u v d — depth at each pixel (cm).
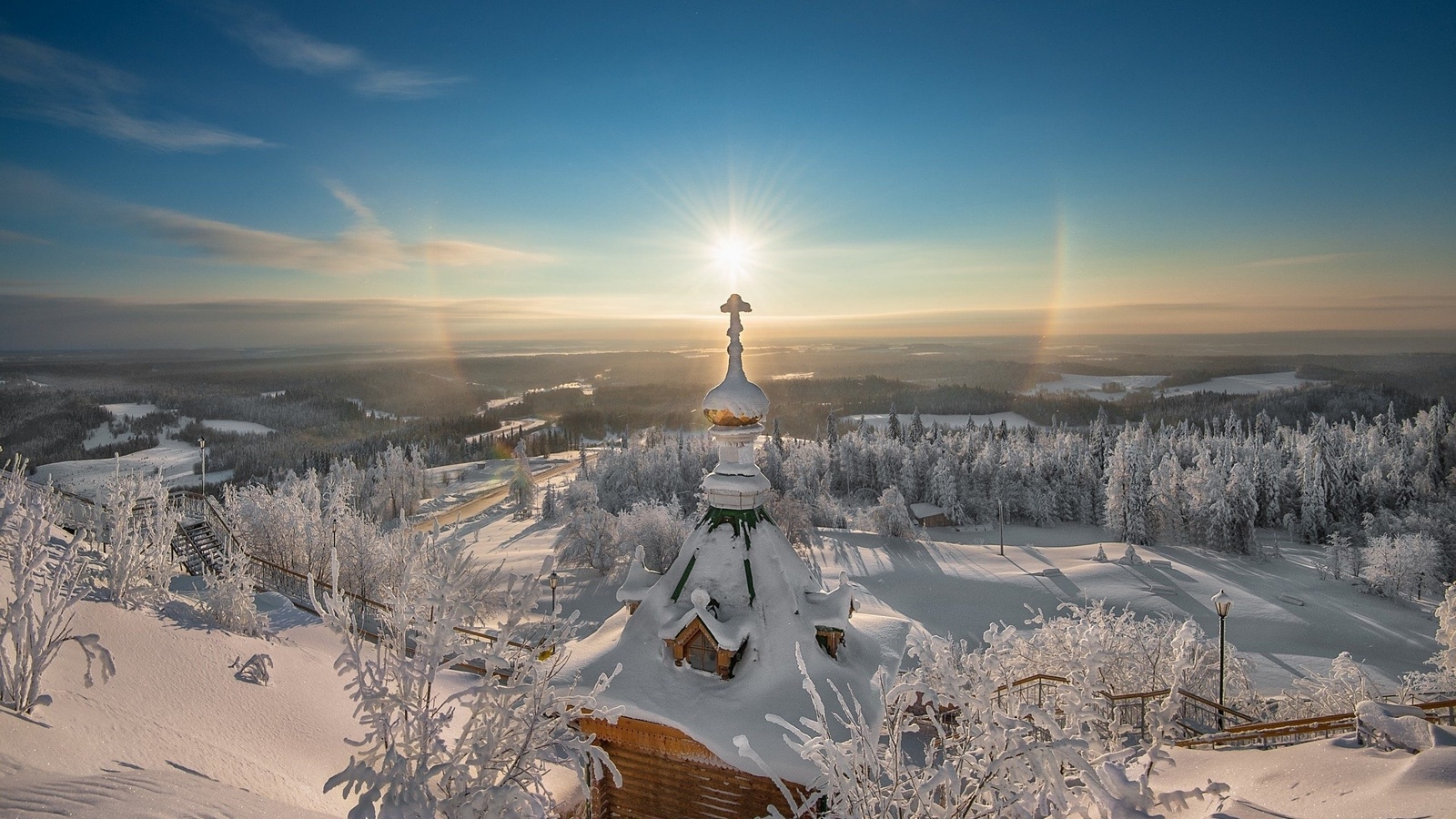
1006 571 6544
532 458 15950
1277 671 4369
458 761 778
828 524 8544
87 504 3102
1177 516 8206
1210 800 1008
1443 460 9244
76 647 1382
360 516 4947
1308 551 8056
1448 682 2038
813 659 902
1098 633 1862
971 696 682
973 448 11012
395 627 812
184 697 1406
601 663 920
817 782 756
